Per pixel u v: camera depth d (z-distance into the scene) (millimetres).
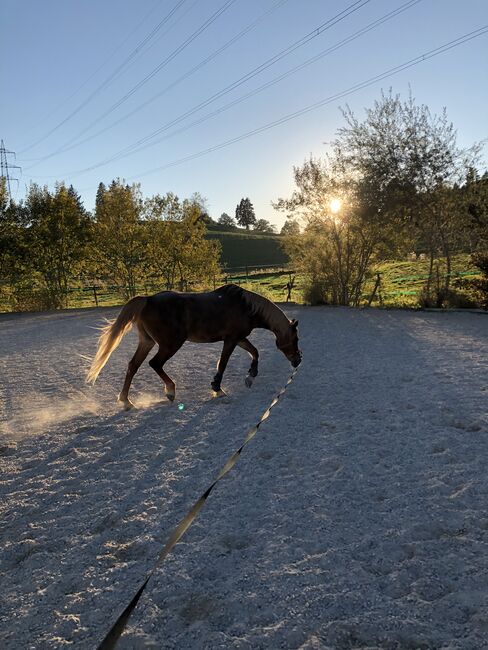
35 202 30922
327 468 4535
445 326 13656
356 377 8008
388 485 4113
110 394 8039
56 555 3344
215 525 3594
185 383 8453
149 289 31531
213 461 4871
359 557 3096
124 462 4977
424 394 6719
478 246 18297
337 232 21531
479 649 2254
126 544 3420
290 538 3350
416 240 20656
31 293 30266
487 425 5375
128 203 28891
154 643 2402
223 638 2410
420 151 18297
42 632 2564
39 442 5828
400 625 2434
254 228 168375
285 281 35500
